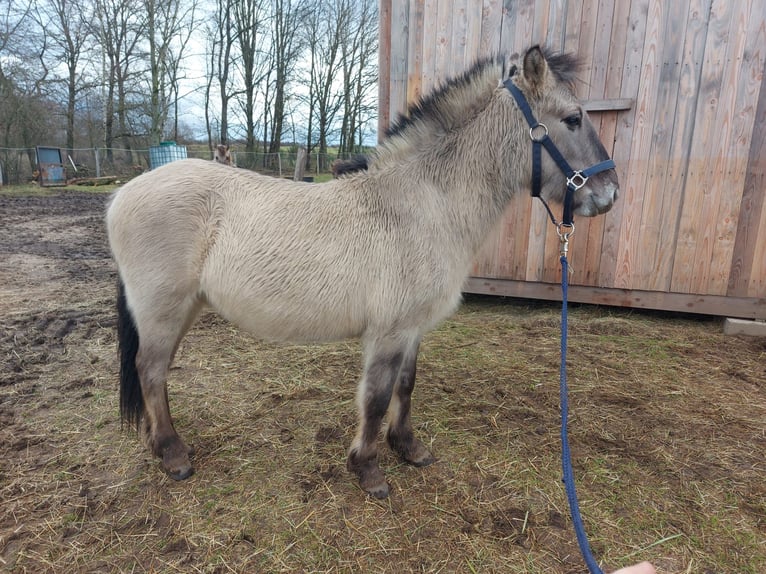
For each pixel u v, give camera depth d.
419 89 4.66
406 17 4.56
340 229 1.96
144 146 24.41
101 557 1.74
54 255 6.77
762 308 4.02
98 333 3.89
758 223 3.91
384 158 2.17
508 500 2.06
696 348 3.72
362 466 2.10
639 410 2.81
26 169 19.03
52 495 2.04
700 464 2.30
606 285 4.48
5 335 3.74
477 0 4.30
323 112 27.66
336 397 2.96
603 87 4.15
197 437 2.51
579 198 2.04
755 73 3.71
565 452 1.57
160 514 1.96
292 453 2.39
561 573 1.70
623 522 1.94
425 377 3.25
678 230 4.15
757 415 2.74
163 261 2.01
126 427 2.56
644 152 4.13
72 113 22.12
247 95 25.58
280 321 2.01
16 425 2.56
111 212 2.12
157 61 22.73
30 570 1.67
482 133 2.04
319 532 1.87
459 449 2.43
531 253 4.62
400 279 1.94
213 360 3.49
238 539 1.83
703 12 3.76
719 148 3.91
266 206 2.01
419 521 1.94
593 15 4.04
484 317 4.56
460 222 2.04
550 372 3.32
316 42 26.23
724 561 1.75
